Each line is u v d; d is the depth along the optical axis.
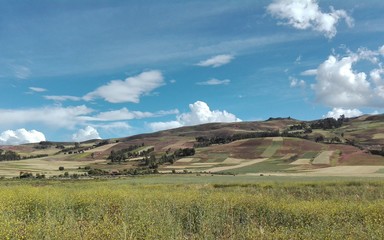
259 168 102.81
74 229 9.83
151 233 9.57
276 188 32.91
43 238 9.27
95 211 14.00
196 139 195.00
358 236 9.30
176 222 12.34
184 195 17.64
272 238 9.25
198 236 10.53
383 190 27.92
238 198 15.72
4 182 63.69
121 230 9.61
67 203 16.00
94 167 135.00
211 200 15.41
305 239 9.20
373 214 12.02
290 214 13.08
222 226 11.46
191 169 111.00
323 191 29.52
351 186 32.12
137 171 107.69
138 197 17.03
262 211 14.08
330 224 11.42
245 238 9.76
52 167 136.38
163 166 124.00
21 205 14.91
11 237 9.16
